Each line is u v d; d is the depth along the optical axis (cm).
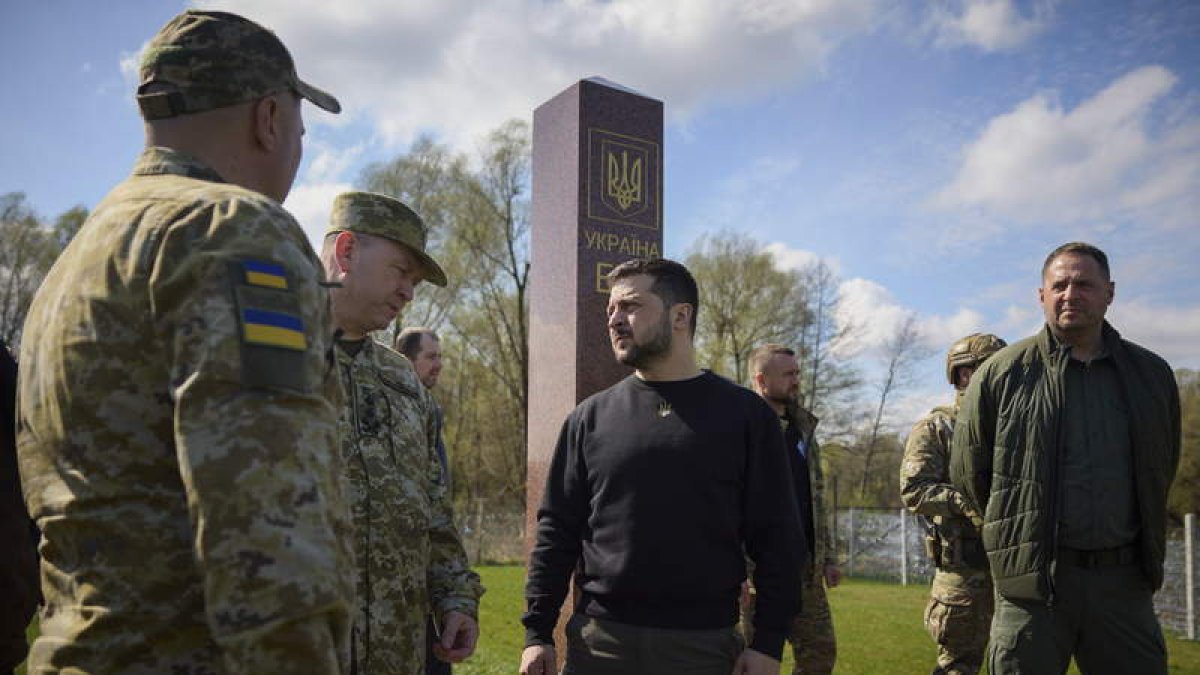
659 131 568
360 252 243
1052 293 326
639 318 268
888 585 1466
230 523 102
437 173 2569
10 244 2852
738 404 264
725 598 253
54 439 119
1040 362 334
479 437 2962
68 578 116
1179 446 324
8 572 209
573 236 527
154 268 114
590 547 264
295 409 111
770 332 2947
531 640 267
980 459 347
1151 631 311
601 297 527
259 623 101
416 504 239
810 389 2961
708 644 245
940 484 409
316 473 111
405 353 429
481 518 1977
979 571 400
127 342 115
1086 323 318
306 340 116
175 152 135
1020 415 329
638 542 251
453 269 2564
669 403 265
